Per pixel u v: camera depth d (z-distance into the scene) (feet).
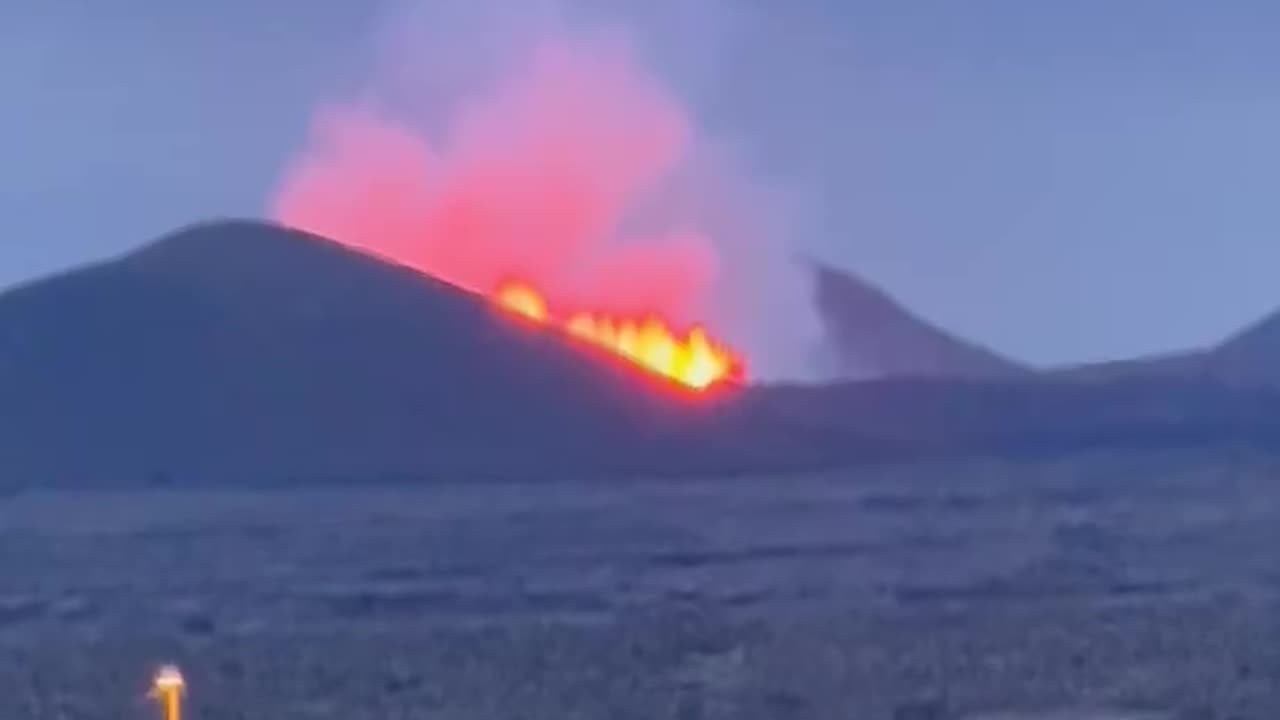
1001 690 369.71
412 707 361.92
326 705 364.58
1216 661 407.23
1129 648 433.48
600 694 374.63
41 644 496.64
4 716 353.72
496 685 390.21
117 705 363.97
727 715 346.95
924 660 418.72
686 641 455.63
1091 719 334.44
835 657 426.51
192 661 436.35
